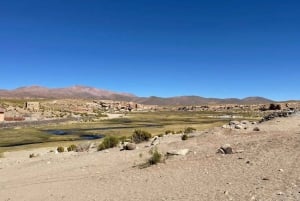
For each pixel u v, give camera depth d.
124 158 26.36
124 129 114.50
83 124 156.25
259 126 36.38
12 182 23.83
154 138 38.69
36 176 24.80
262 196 11.23
